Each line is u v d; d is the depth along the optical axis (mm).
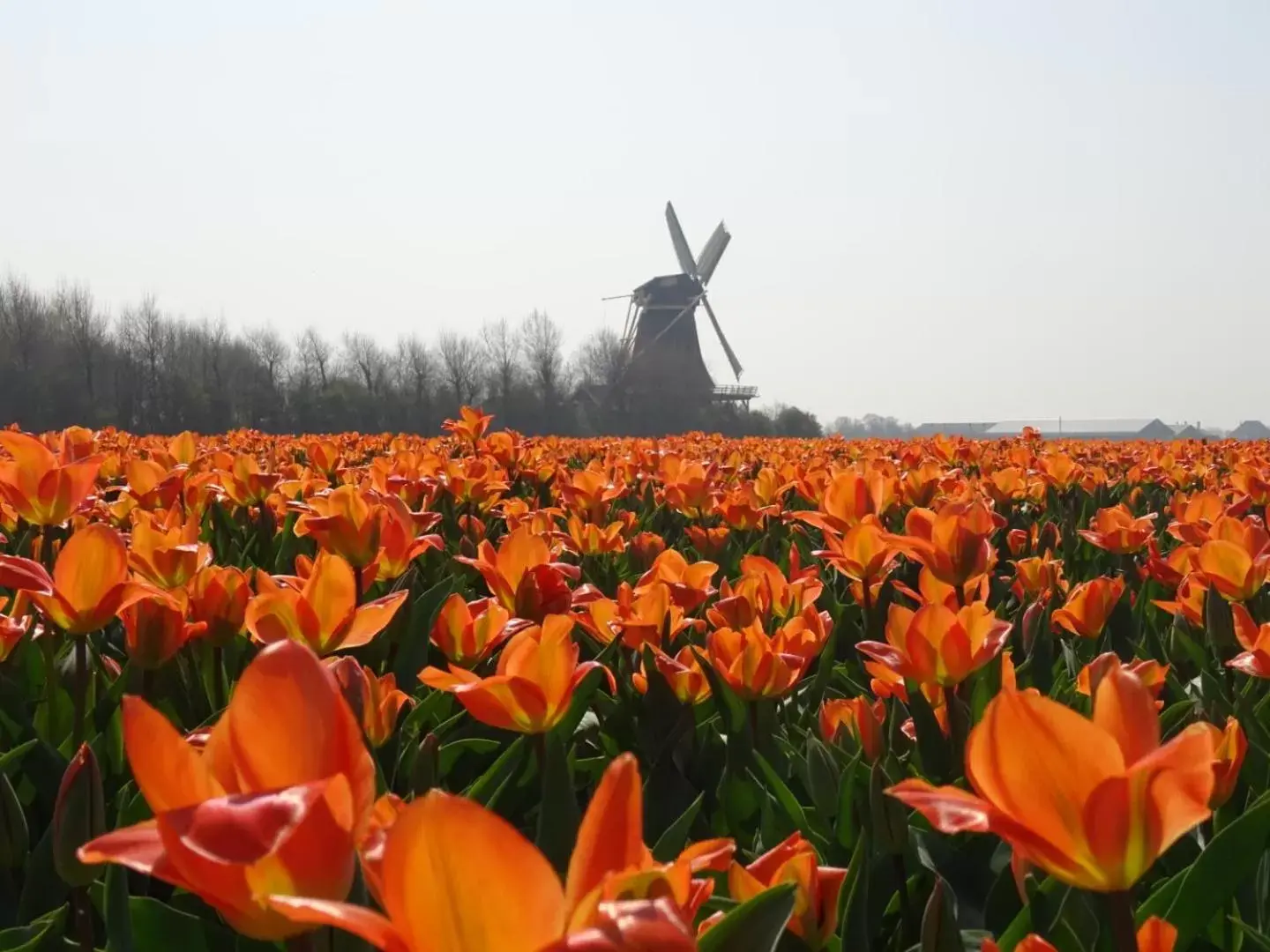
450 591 3789
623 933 833
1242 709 2898
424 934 830
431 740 2275
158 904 1891
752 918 1343
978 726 1150
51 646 3176
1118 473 11945
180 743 980
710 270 112875
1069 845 1127
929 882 2264
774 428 108062
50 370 78625
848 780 2357
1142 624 4562
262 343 93562
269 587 3061
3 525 5582
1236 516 5355
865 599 4156
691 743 3061
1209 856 1794
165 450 9273
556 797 2117
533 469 9117
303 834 918
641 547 5391
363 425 86125
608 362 106500
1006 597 5320
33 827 2754
